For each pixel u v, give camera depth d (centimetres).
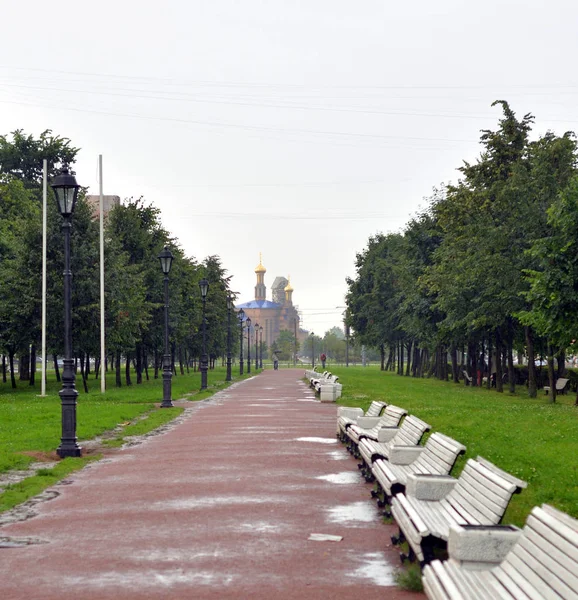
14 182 5822
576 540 507
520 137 4784
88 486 1362
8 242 4762
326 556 870
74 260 4403
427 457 1186
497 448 1744
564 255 3234
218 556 870
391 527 1017
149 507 1157
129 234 5547
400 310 6606
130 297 4756
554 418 2528
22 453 1741
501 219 4397
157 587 752
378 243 9381
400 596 724
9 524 1051
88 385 5425
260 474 1471
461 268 4809
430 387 5334
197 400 3912
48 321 4394
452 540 682
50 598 722
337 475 1458
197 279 7388
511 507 1128
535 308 3409
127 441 2077
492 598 571
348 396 4044
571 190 3222
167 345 3331
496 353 5000
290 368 13662
